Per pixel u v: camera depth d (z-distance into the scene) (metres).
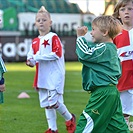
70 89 22.39
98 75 9.02
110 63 9.02
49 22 12.16
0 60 9.91
